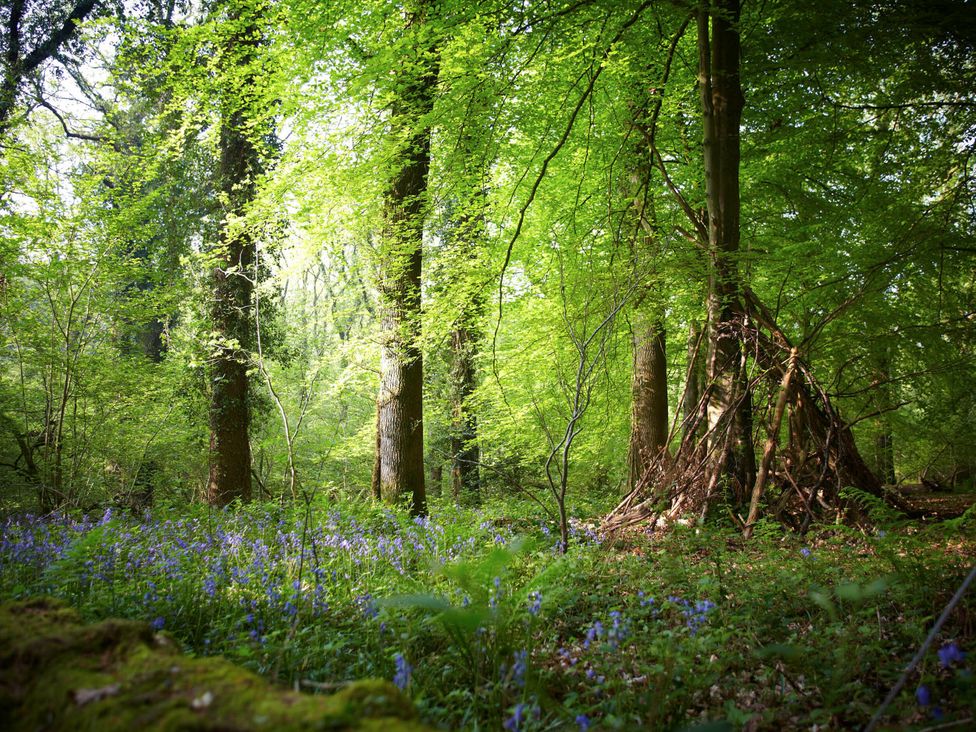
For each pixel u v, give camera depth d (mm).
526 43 8406
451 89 8008
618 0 8094
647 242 9320
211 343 10797
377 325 10031
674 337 13016
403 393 9938
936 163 10078
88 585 4988
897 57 8789
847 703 2902
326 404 17000
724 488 7664
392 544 6324
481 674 3254
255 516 8742
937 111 9859
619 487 15039
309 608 4223
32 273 10375
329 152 8109
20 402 11648
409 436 9938
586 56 8742
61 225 10492
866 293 8609
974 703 2459
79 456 11219
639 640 3529
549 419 12945
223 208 12570
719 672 3164
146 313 12062
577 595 4461
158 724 1593
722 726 2080
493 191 10453
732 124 8586
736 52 8539
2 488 10336
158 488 13906
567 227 10406
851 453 7711
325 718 1577
